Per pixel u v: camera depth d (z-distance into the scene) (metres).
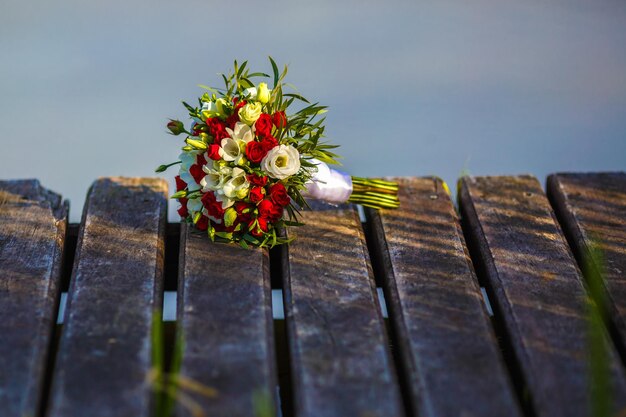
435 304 1.93
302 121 2.03
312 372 1.81
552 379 1.80
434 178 2.24
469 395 1.78
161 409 1.80
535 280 1.98
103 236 2.06
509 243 2.07
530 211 2.15
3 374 1.80
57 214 2.13
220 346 1.84
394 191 2.16
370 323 1.90
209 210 2.00
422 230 2.11
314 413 1.75
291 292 1.95
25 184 2.20
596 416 1.71
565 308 1.92
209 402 1.76
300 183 2.03
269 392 1.78
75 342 1.84
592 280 1.97
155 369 1.77
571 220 2.14
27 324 1.88
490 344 1.86
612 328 1.95
